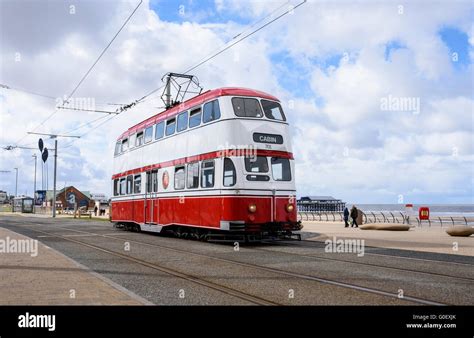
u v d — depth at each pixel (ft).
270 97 59.21
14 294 25.63
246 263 40.04
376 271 35.27
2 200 452.35
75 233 80.23
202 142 59.82
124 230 89.61
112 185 94.68
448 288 28.45
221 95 57.11
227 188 54.60
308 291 27.68
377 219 135.64
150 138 76.59
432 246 55.57
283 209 56.85
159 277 32.94
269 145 57.21
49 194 354.13
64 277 31.19
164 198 69.21
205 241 62.08
